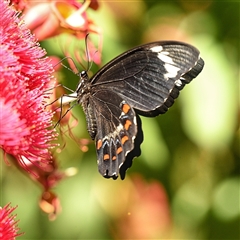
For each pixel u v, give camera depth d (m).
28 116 0.56
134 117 0.59
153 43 0.58
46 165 0.61
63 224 0.71
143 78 0.59
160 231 0.72
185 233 0.72
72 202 0.71
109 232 0.71
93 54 0.62
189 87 0.66
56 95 0.61
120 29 0.68
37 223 0.71
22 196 0.72
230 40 0.68
